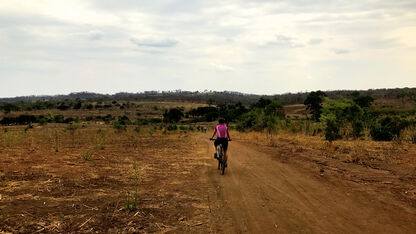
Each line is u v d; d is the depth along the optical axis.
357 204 5.86
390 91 156.00
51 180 7.19
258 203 6.04
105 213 5.19
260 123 29.48
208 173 9.18
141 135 28.44
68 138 21.28
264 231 4.60
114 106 171.75
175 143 19.84
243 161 11.64
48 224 4.54
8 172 7.74
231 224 4.89
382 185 7.19
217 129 9.50
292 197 6.45
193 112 120.56
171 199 6.23
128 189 6.86
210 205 5.89
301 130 25.14
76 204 5.56
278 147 16.31
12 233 4.14
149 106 183.00
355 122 18.55
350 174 8.52
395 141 15.33
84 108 158.75
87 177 7.79
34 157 10.59
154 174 8.73
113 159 11.18
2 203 5.27
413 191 6.55
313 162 10.79
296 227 4.74
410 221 4.88
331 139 15.05
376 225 4.75
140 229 4.58
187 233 4.50
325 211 5.49
